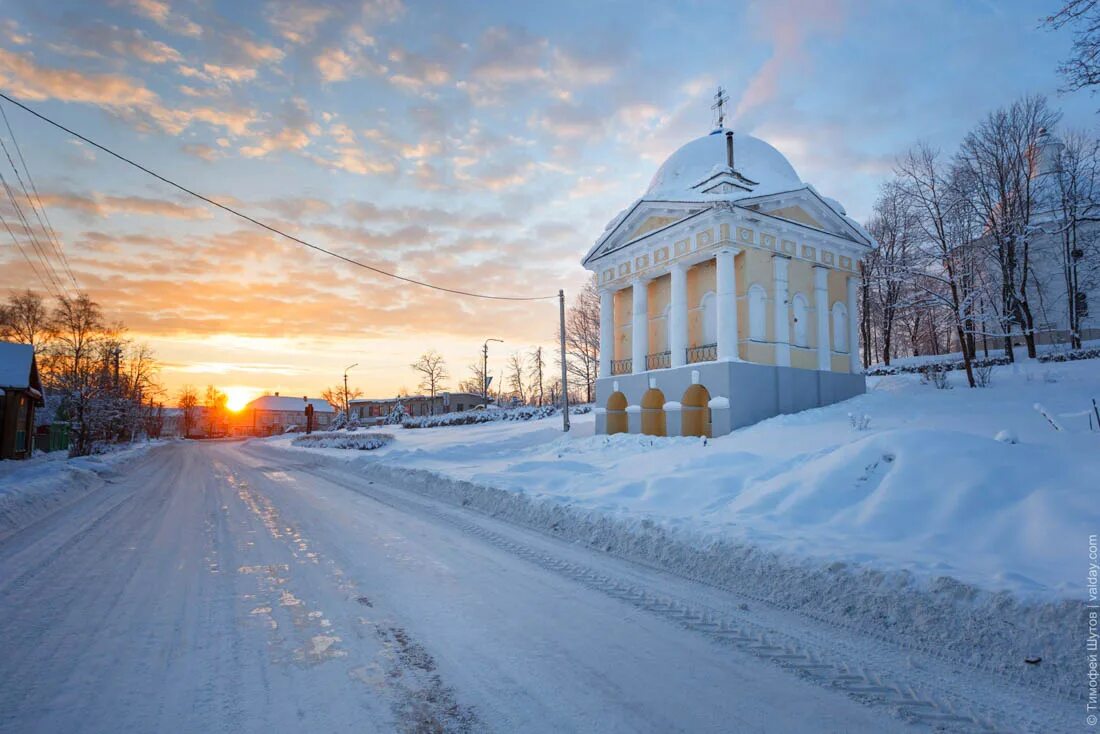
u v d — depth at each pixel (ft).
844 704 12.26
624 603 18.98
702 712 11.82
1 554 26.27
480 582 21.39
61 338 152.66
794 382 77.20
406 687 12.87
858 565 18.63
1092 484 21.47
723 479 34.83
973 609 15.38
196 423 494.59
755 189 79.77
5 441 95.04
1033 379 73.82
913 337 151.02
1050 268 109.40
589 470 49.52
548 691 12.72
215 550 26.81
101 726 11.09
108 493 52.01
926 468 24.99
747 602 19.08
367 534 30.71
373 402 333.01
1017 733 11.12
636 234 89.04
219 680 13.16
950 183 91.45
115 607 18.42
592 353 212.84
